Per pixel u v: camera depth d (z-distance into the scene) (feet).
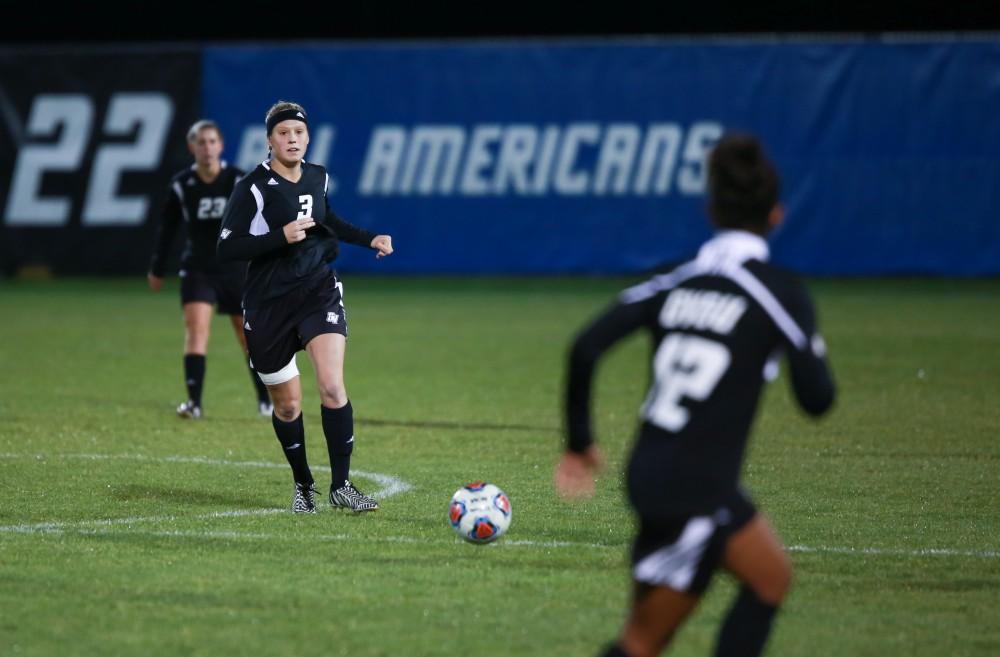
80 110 293.64
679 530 50.16
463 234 291.17
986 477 110.01
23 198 297.12
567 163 287.69
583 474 52.90
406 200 292.20
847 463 116.06
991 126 276.62
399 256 293.64
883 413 143.23
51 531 88.48
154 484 105.19
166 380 168.35
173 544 84.84
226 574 77.46
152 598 72.43
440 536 87.30
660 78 284.20
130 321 234.17
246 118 290.97
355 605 71.31
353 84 290.97
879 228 280.72
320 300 94.17
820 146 280.72
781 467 114.21
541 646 64.85
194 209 137.59
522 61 287.28
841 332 214.90
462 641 65.41
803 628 68.08
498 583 75.82
